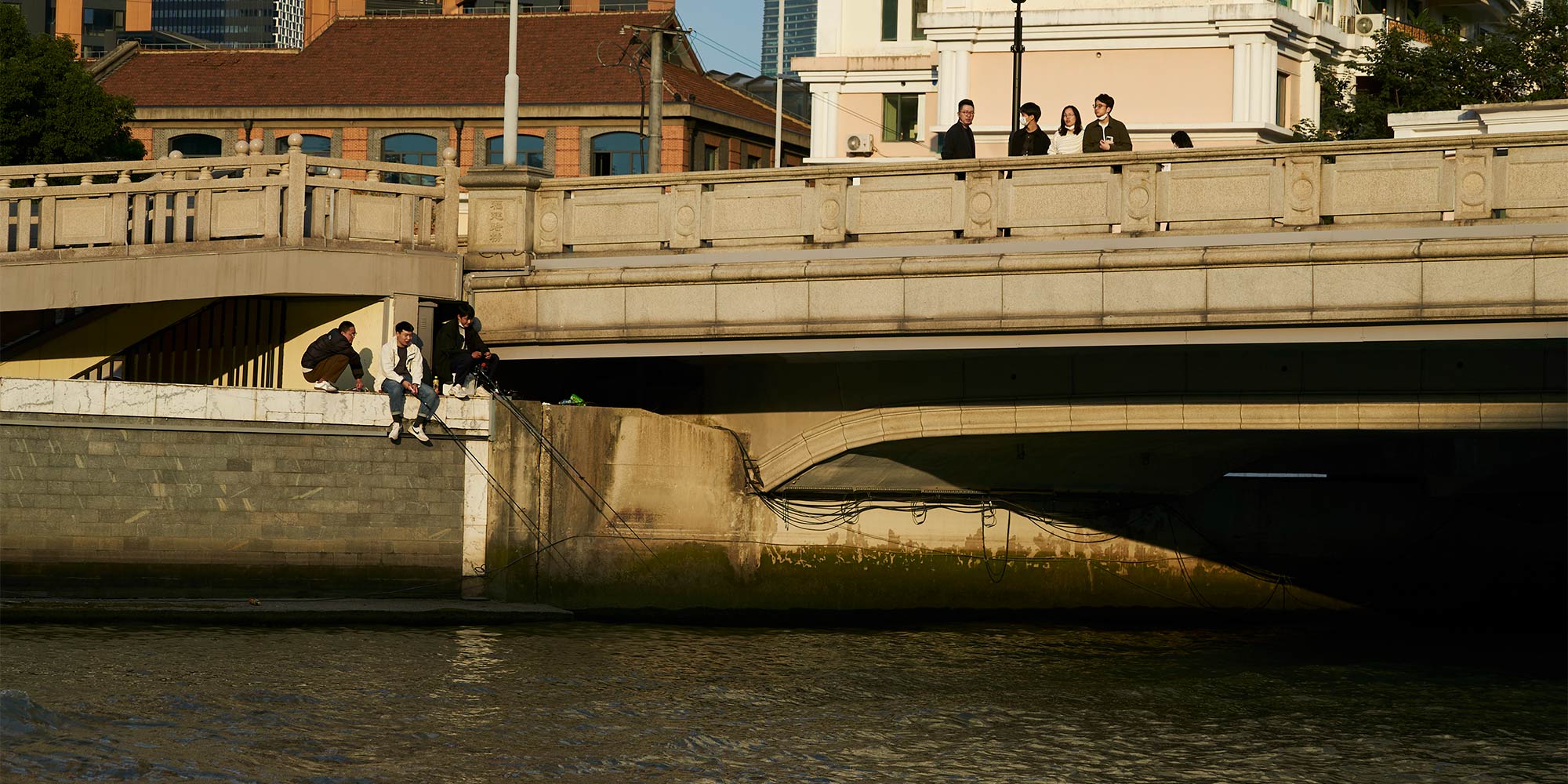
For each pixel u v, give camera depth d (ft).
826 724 73.31
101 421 87.71
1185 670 90.17
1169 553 110.83
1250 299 82.23
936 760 67.77
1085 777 66.18
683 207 93.97
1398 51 174.81
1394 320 79.87
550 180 97.35
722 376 104.32
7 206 101.50
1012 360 95.30
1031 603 107.86
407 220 97.91
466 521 94.63
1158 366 92.48
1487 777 68.33
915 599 105.91
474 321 97.91
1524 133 78.13
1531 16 172.35
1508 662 94.84
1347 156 81.30
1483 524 112.78
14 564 86.53
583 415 98.48
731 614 102.12
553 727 69.36
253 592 90.22
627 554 99.71
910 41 210.59
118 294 99.04
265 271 95.20
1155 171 84.48
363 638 85.87
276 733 65.21
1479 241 78.23
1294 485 112.68
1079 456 102.53
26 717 64.54
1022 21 177.37
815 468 101.71
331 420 91.45
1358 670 91.76
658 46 173.68
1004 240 86.84
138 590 88.28
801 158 246.68
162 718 66.39
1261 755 71.00
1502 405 86.58
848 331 89.45
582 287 95.66
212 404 89.35
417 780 60.08
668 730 70.08
